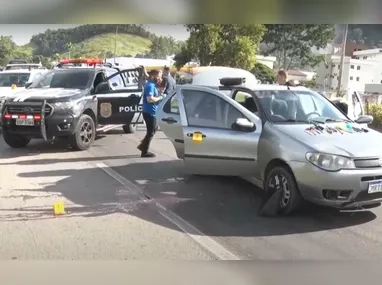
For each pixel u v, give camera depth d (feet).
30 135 28.40
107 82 31.76
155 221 16.29
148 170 24.26
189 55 85.46
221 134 18.83
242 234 15.12
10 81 44.24
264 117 18.30
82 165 25.34
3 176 22.50
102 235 14.88
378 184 15.70
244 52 83.71
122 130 39.75
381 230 15.62
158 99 26.91
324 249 13.97
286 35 107.86
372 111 48.75
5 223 15.89
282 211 16.90
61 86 31.40
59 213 16.94
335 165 15.42
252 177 19.39
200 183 21.62
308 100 19.93
